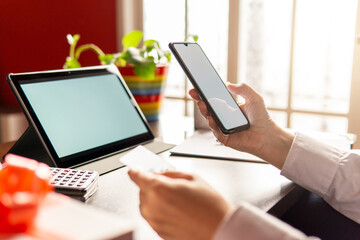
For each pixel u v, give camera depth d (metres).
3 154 0.95
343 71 2.11
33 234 0.26
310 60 2.18
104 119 0.94
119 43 2.71
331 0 2.06
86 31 2.82
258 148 0.83
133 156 0.66
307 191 0.83
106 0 2.69
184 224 0.40
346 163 0.75
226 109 0.84
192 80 0.82
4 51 3.22
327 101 2.20
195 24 2.51
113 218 0.28
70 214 0.28
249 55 2.34
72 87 0.92
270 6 2.22
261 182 0.76
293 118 2.29
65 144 0.82
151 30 2.72
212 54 2.47
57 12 2.90
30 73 0.84
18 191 0.29
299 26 2.17
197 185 0.42
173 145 1.02
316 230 0.79
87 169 0.81
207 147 0.99
